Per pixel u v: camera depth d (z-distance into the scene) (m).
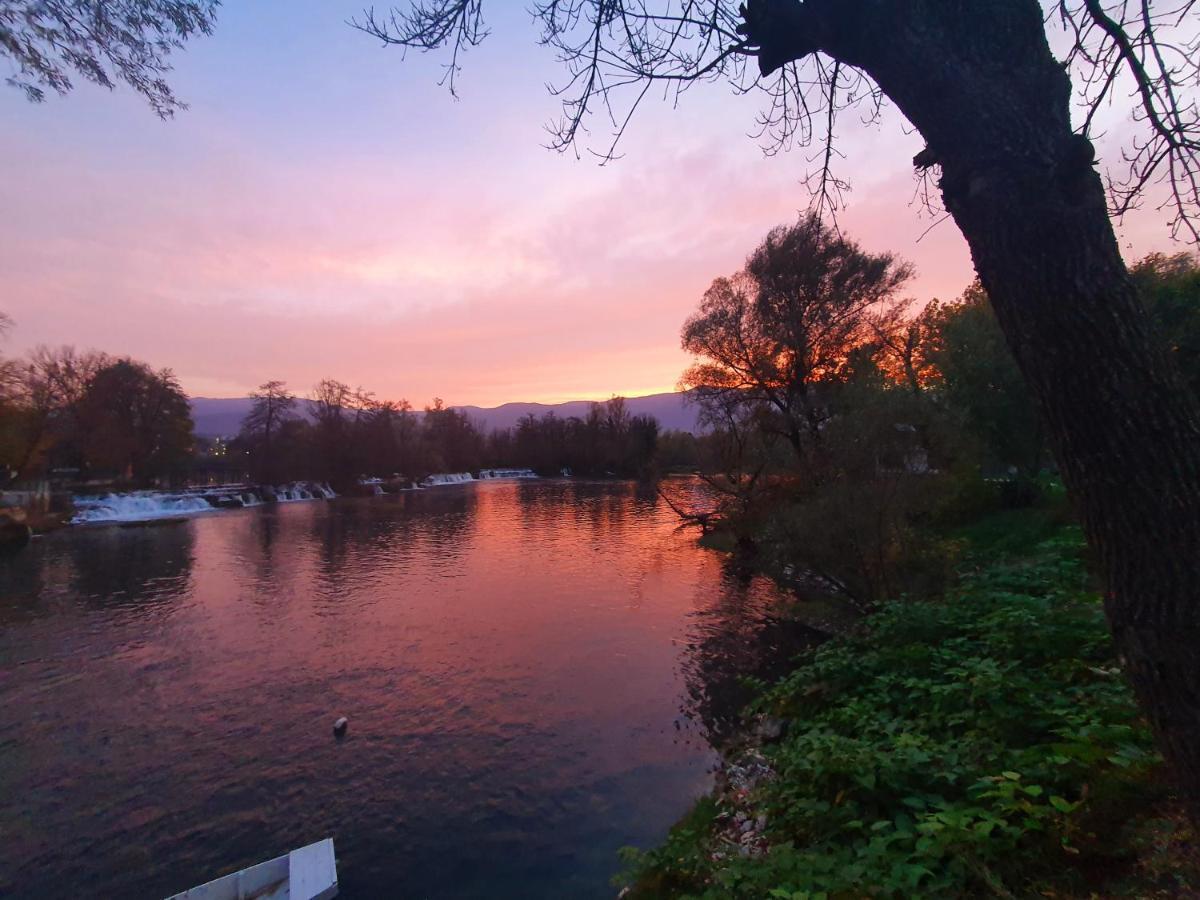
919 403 13.45
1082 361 2.14
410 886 7.11
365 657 14.51
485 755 9.96
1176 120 2.54
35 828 8.34
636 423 78.88
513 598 19.75
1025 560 11.85
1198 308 13.38
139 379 51.66
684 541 30.75
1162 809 2.97
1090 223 2.16
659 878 4.47
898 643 6.48
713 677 12.88
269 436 58.53
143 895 7.20
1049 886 2.83
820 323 23.00
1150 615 2.12
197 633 16.39
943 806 3.42
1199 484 2.07
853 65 2.61
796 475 16.19
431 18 3.41
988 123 2.23
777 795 4.68
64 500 38.81
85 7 3.42
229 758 10.02
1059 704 4.12
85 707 11.93
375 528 36.34
